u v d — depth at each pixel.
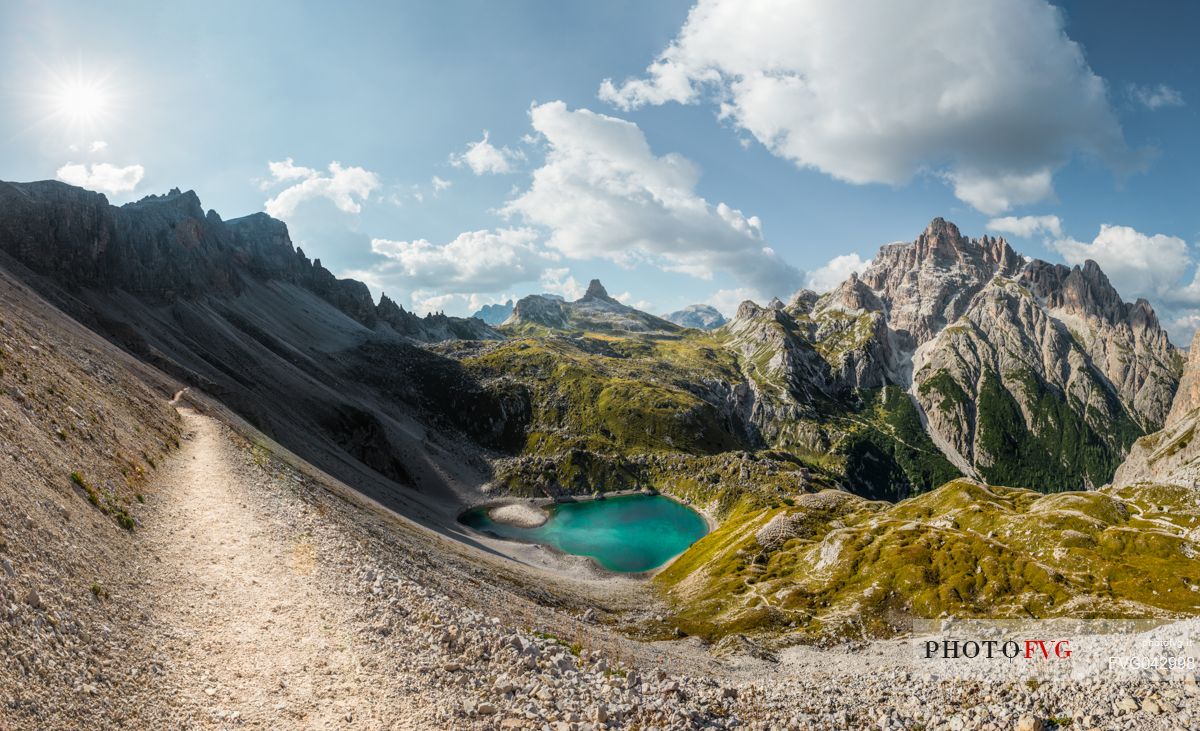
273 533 46.25
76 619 23.73
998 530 143.25
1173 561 112.56
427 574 57.31
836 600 117.25
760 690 31.38
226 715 21.94
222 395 181.25
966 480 182.50
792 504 192.25
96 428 52.31
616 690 27.17
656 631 108.25
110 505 39.03
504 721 23.08
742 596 131.25
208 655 26.34
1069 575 110.88
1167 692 20.52
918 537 134.38
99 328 184.62
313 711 23.00
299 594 34.59
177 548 39.12
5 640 19.25
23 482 30.94
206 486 57.88
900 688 28.55
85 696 19.92
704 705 27.50
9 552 23.98
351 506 101.69
